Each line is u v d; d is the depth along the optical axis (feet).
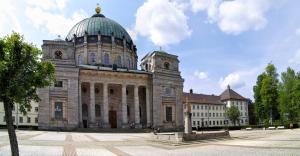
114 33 336.49
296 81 302.25
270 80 338.75
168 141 130.31
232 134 191.11
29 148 99.60
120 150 99.40
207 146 110.52
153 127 291.38
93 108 277.23
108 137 169.37
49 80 66.33
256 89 363.97
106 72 285.23
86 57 316.81
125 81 294.87
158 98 302.25
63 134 192.24
